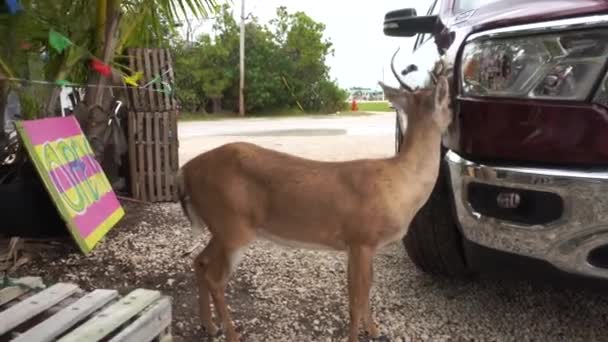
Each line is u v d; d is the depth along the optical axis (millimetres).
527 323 3113
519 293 3508
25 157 4648
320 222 2783
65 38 4582
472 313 3246
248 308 3361
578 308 3287
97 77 5441
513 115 2504
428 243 3420
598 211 2264
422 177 2789
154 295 2832
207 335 3068
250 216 2893
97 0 5289
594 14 2314
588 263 2369
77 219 4031
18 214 4266
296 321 3197
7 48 4500
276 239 2953
